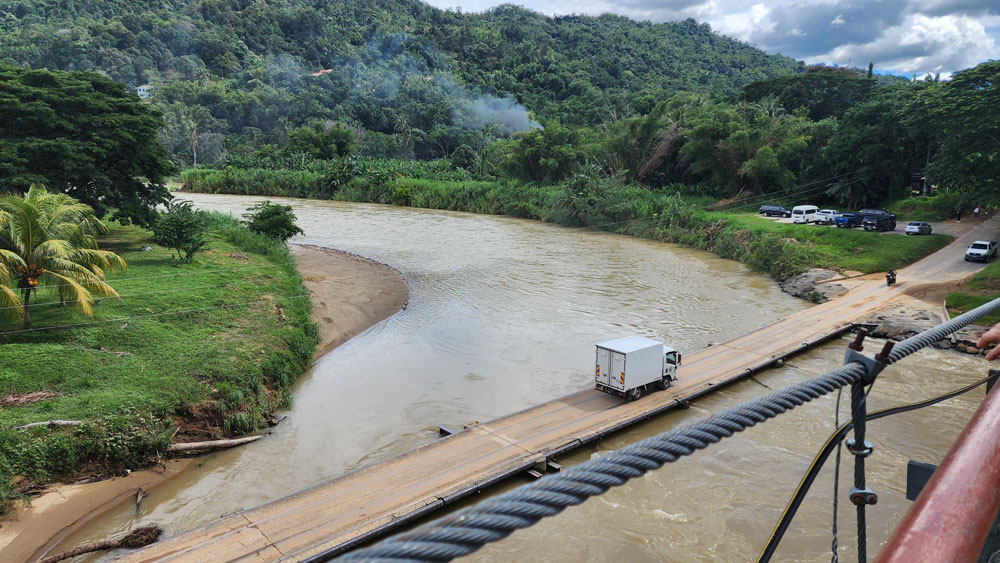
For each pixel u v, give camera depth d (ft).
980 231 193.67
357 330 124.88
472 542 2.87
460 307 141.18
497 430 78.13
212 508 64.18
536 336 120.78
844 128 242.17
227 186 415.64
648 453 4.28
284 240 196.44
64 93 142.31
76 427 68.59
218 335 100.53
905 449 72.64
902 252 169.99
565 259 197.57
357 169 392.88
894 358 5.71
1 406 70.49
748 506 62.13
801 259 174.40
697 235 224.53
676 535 57.82
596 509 62.08
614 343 89.66
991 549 3.95
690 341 118.62
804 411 84.84
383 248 212.84
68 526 60.18
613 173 320.29
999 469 3.70
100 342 90.27
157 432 72.02
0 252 85.15
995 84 156.15
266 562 52.95
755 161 260.42
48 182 131.13
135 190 153.07
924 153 229.25
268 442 78.74
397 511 60.44
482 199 325.62
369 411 87.97
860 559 5.34
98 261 98.48
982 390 91.30
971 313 8.63
